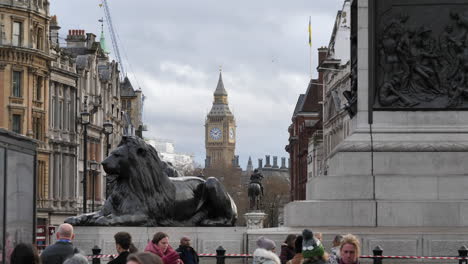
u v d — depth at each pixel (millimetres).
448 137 40688
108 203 37531
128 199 37281
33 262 19688
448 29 41094
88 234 36719
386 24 41250
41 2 104125
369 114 40969
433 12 41156
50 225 107000
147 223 37219
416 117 40938
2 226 31516
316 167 162125
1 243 31438
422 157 40219
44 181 105812
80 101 116875
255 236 37656
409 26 41188
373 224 39000
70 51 124500
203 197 39188
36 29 103500
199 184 39281
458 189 39625
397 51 41094
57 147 109312
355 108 41719
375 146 40312
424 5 41219
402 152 40250
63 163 111312
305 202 39375
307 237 22188
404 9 41250
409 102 40938
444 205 38906
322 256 22203
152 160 37688
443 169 40156
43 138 105438
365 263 36281
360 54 41219
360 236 36875
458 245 36625
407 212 38938
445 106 40938
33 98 103062
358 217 39031
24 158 33969
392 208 39000
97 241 36562
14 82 101125
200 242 37594
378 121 41000
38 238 103562
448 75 41094
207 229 37750
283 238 37281
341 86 132375
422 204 38938
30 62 101875
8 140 32219
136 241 36656
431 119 40969
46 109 105875
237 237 37875
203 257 37406
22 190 33688
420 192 39656
